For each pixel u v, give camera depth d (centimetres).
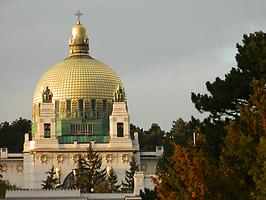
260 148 13562
